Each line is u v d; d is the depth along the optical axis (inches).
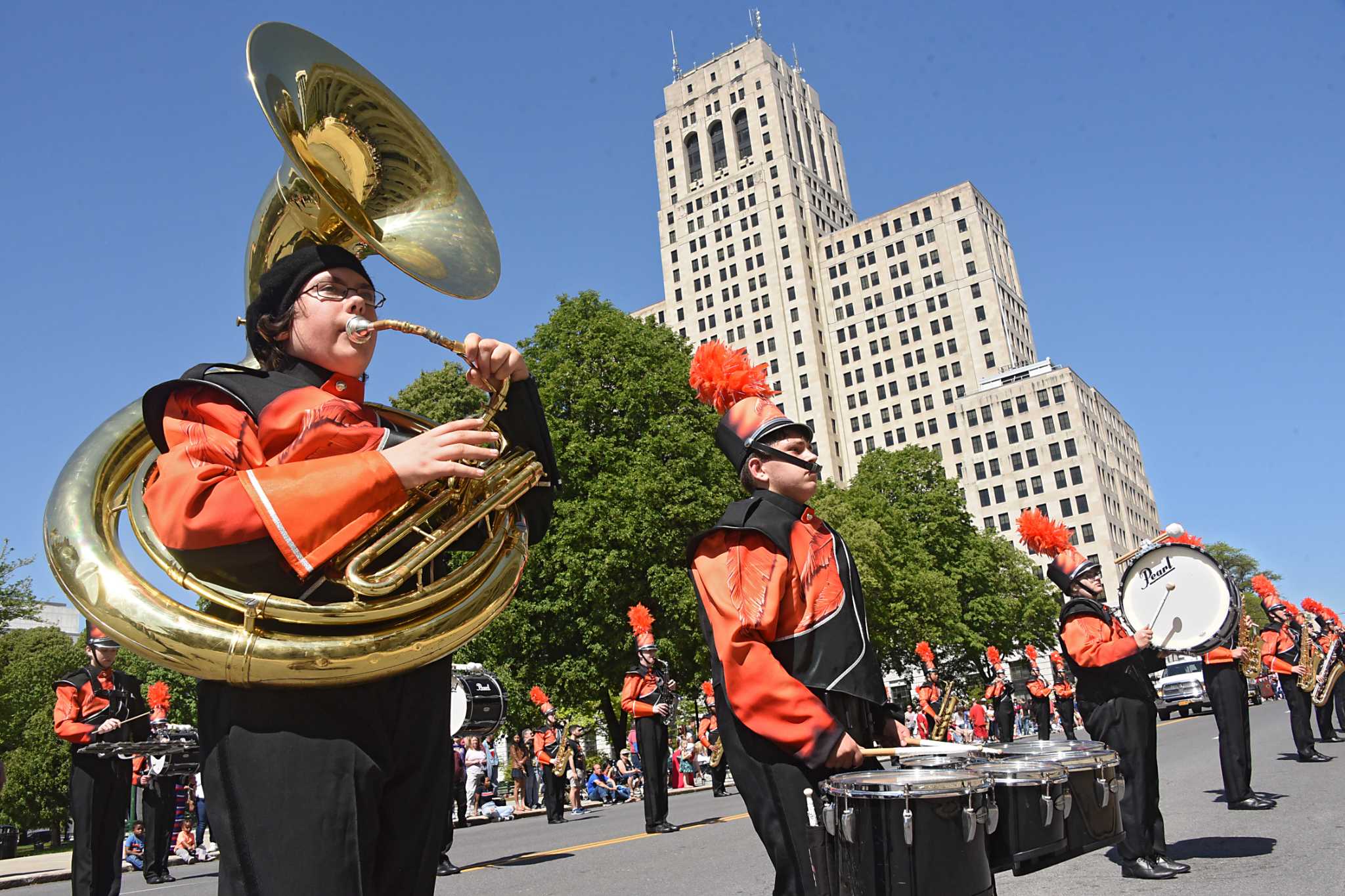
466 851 434.0
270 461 89.1
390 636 83.0
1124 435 4692.4
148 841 409.4
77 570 81.1
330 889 77.7
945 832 110.9
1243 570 3973.9
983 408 4165.8
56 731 291.4
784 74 4923.7
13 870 469.1
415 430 112.2
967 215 4372.5
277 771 79.7
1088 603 247.1
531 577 1041.5
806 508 143.2
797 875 119.8
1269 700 1681.8
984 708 1152.2
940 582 1861.5
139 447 93.6
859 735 129.7
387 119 114.9
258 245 108.3
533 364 1176.8
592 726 1259.8
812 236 4653.1
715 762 725.3
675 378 1133.7
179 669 78.8
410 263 104.3
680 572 1002.7
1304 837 274.1
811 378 4345.5
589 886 286.8
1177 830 304.7
